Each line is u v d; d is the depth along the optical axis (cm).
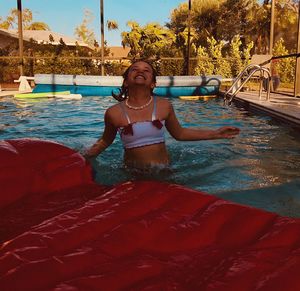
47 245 159
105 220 183
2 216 213
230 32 3219
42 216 213
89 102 1009
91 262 146
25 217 212
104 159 355
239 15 3147
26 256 149
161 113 308
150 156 310
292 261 142
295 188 282
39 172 264
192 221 182
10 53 2112
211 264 146
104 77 1235
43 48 1941
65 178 267
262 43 2917
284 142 457
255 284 129
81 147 415
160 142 313
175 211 194
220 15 3209
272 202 254
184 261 149
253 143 448
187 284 132
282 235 165
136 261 147
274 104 767
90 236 169
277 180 302
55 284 131
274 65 1234
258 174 319
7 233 191
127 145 310
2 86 1627
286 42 2819
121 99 329
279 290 125
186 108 866
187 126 603
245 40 3042
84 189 259
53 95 1146
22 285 130
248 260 146
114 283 132
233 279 133
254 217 184
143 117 304
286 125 587
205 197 211
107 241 162
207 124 621
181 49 2031
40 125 607
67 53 1867
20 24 1449
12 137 504
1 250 156
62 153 295
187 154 384
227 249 158
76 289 128
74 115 738
